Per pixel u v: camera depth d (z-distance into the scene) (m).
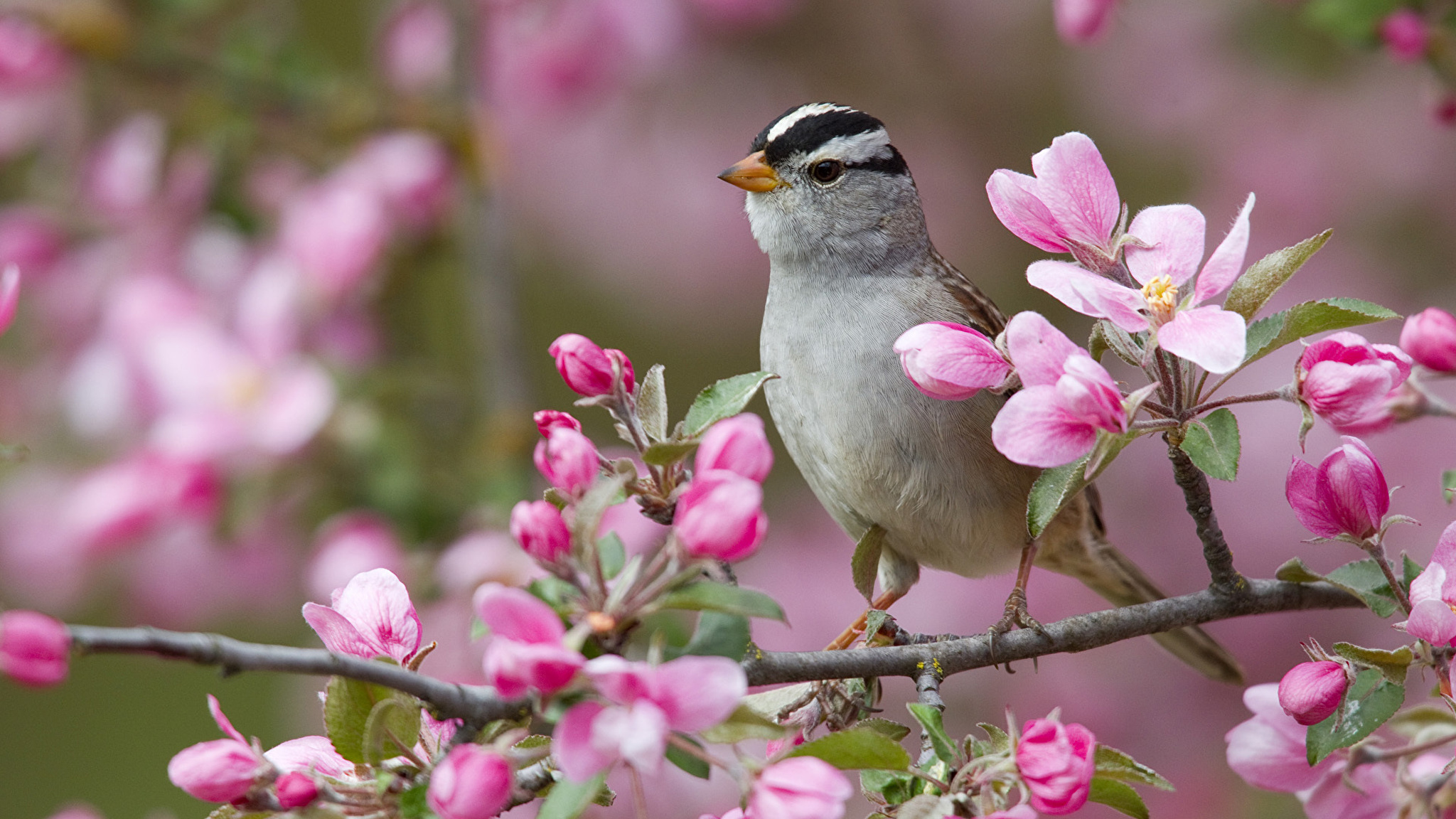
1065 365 4.56
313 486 8.79
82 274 9.76
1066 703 10.43
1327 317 4.66
